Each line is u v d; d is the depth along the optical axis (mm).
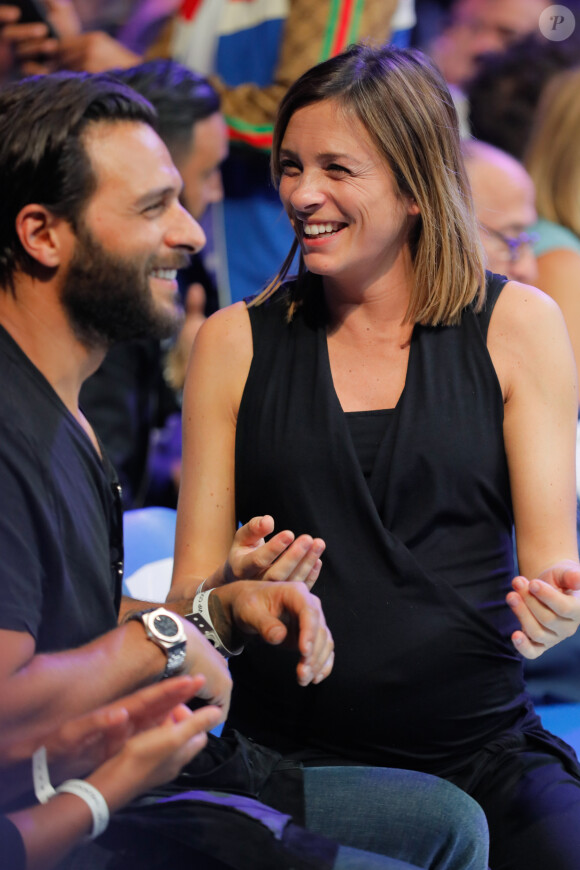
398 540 3547
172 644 2879
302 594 3086
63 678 2658
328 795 3359
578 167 6797
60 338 2971
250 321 3846
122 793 2512
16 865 2346
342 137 3475
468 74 8125
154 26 6977
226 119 6473
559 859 3164
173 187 3002
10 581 2613
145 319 3008
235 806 2953
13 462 2689
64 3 6711
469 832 3207
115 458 5613
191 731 2570
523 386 3684
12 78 6520
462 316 3734
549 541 3654
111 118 2930
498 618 3645
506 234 6055
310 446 3611
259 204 6566
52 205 2850
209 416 3816
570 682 4977
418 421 3607
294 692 3570
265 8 6539
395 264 3676
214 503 3795
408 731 3551
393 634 3506
